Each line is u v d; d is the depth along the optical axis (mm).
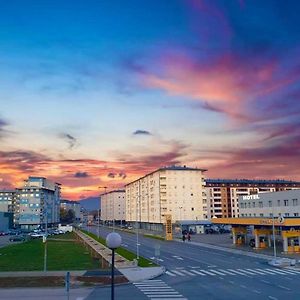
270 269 53812
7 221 186125
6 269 54719
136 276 48094
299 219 73188
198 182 172750
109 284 42750
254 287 40375
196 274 50031
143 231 171000
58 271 52031
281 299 34500
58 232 164125
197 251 81438
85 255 74750
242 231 97500
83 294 37562
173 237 127000
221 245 95000
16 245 103000
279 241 95000
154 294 37250
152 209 179000
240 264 59500
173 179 170625
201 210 171250
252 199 121562
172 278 47094
